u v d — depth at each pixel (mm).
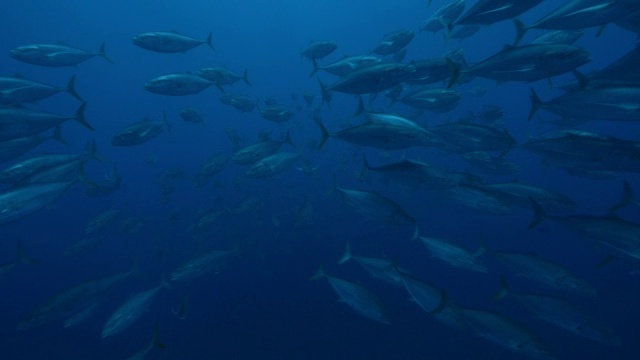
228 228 14539
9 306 11398
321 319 9148
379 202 5609
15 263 6656
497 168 7922
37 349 9242
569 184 15734
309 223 14188
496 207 5648
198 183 10055
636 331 7805
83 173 6445
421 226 13445
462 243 12203
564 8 4344
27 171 6535
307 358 8125
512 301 9070
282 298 10039
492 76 4902
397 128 5332
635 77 4496
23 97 6371
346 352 8156
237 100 12117
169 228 15805
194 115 12594
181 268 7254
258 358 8266
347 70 8477
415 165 5457
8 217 4953
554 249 11180
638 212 12875
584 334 4395
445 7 8617
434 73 6645
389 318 4797
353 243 12469
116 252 14078
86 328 9797
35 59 7320
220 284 10938
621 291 8977
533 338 4062
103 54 8055
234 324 9328
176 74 8125
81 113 6336
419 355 7887
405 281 4824
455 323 4535
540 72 4660
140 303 6312
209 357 8445
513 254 5062
